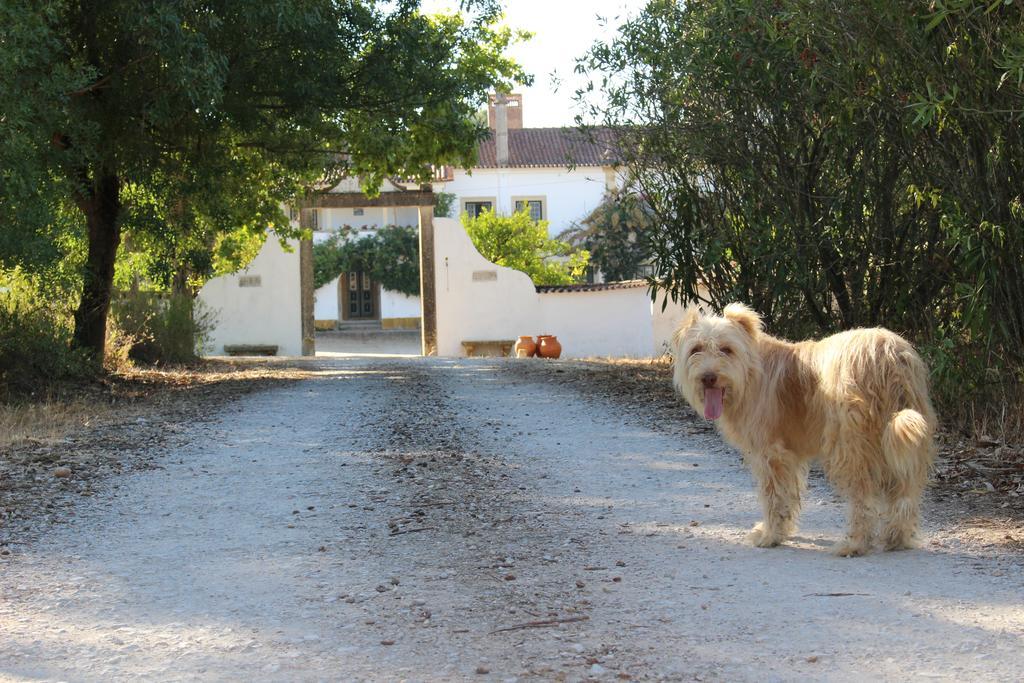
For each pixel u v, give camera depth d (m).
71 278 15.65
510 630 4.57
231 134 18.58
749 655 4.12
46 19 12.95
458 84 17.98
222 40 15.48
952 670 3.89
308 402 14.68
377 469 8.85
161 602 5.12
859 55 8.12
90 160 15.30
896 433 5.20
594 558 5.79
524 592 5.16
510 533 6.46
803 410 5.80
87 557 6.07
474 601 5.02
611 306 36.44
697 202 13.33
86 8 14.57
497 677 4.00
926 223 10.44
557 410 12.96
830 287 11.80
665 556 5.76
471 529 6.59
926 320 10.76
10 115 11.73
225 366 24.55
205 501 7.66
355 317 54.28
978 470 7.66
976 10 6.55
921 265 10.58
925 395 5.57
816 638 4.28
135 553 6.15
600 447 9.84
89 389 16.12
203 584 5.44
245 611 4.94
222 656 4.31
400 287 51.12
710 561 5.59
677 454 9.30
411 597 5.12
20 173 11.97
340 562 5.84
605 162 15.32
